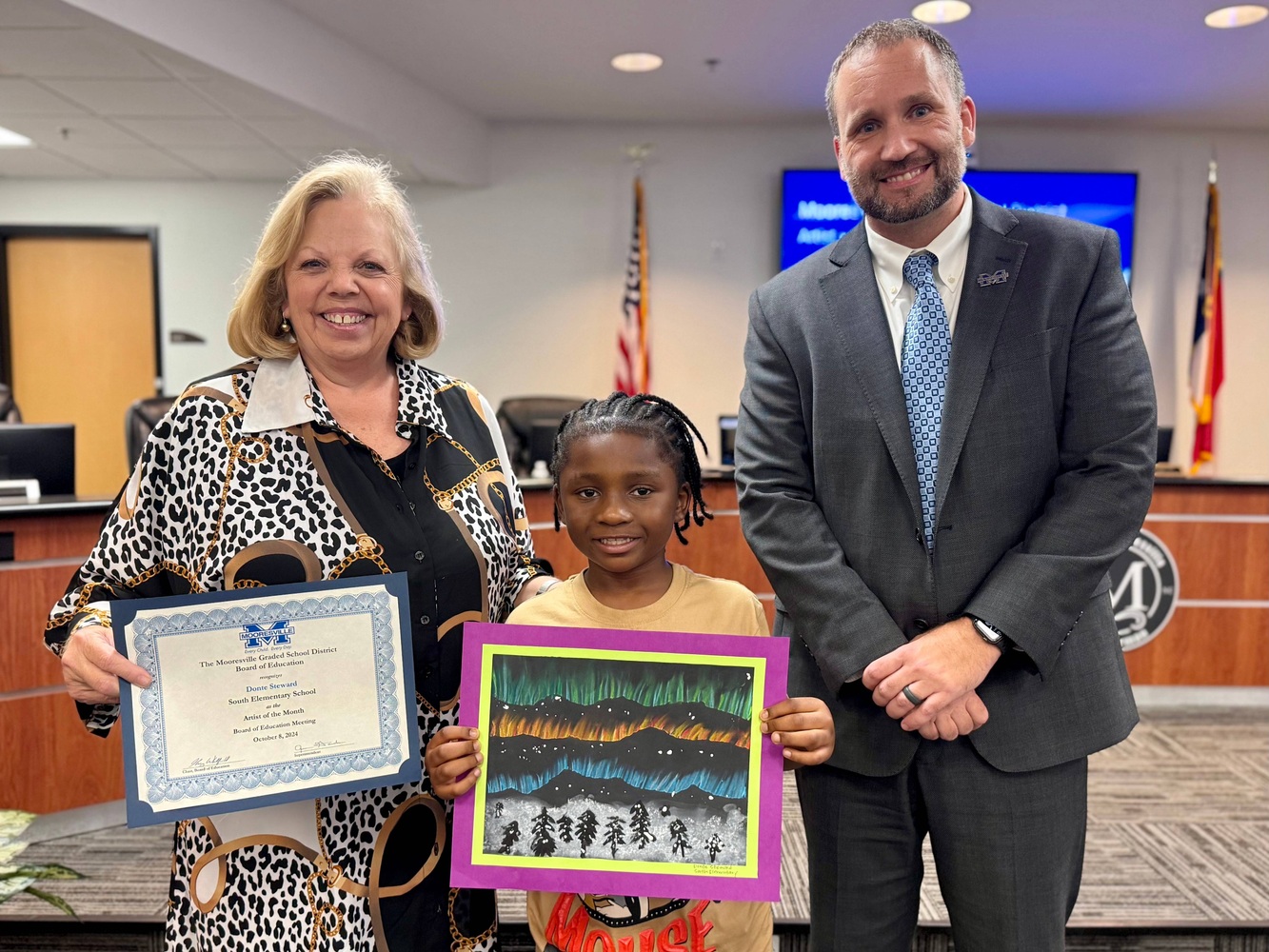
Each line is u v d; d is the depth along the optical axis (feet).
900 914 4.58
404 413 4.37
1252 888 7.81
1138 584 12.96
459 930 4.22
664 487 4.02
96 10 10.87
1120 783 10.28
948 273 4.40
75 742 9.20
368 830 4.00
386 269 4.14
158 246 20.53
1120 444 4.06
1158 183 19.74
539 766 3.84
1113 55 15.43
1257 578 12.94
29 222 20.51
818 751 3.74
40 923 7.19
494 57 15.84
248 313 4.19
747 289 20.25
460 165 19.02
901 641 4.07
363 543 4.05
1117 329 4.12
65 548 9.20
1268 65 15.81
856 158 4.26
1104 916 7.29
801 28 14.38
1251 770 10.69
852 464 4.35
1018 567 4.01
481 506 4.44
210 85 13.44
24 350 20.99
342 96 15.12
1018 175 19.10
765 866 3.75
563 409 15.62
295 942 3.86
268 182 20.39
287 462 4.05
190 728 3.58
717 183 20.12
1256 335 19.97
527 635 3.88
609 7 13.64
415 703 3.80
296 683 3.68
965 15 13.80
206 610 3.61
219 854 3.90
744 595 4.25
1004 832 4.24
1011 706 4.20
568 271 20.42
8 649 8.91
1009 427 4.18
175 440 4.03
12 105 14.75
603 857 3.79
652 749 3.83
